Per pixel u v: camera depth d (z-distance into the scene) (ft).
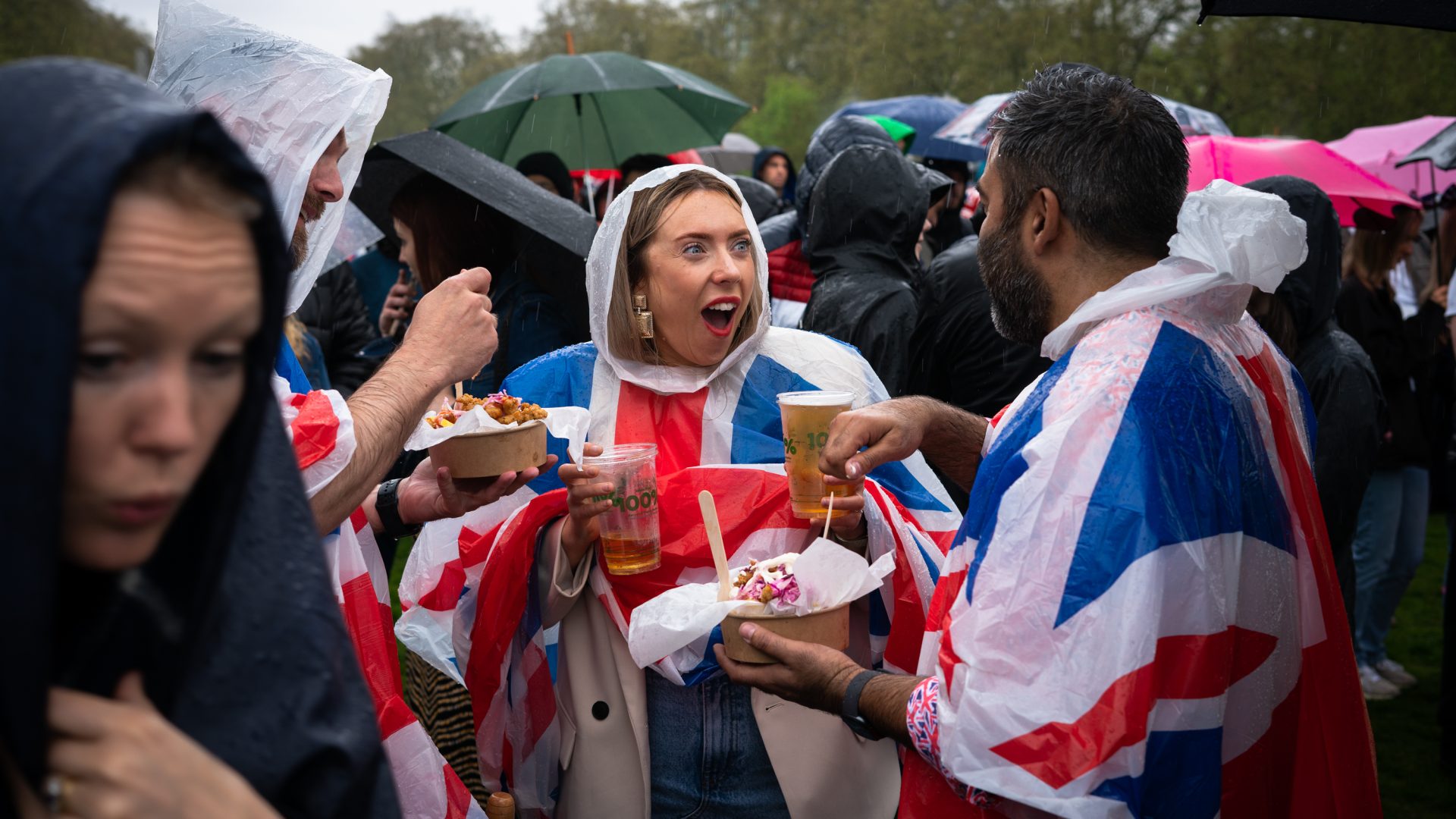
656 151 22.84
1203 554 4.54
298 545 2.81
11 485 1.99
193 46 5.68
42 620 2.04
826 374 7.67
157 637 2.53
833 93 168.96
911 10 116.37
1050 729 4.42
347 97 5.61
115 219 2.05
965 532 4.98
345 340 14.74
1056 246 5.24
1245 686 4.82
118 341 2.11
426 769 6.04
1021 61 99.50
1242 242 4.81
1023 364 11.12
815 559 6.06
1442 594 20.81
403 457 10.11
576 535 6.78
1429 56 72.43
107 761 2.30
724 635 6.23
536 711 7.24
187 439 2.21
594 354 7.71
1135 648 4.39
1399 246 16.38
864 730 5.47
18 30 107.76
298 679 2.70
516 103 22.21
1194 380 4.74
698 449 7.37
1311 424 5.73
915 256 12.86
